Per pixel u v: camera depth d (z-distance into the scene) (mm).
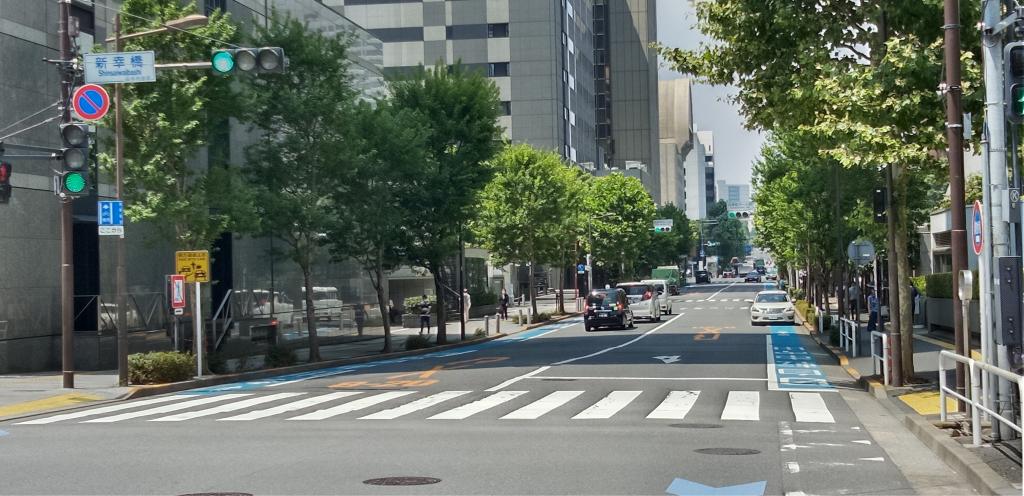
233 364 29969
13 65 27219
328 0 102188
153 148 25234
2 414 18578
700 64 21281
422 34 101750
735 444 12758
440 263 41938
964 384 14016
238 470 10742
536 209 61062
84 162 21781
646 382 22125
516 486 9734
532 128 100875
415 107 41688
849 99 17844
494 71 101625
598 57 158000
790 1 19703
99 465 11227
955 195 14117
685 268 167500
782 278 140000
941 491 9641
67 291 22703
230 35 26266
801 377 23422
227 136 35250
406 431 14203
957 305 14320
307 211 31562
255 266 37438
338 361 32406
